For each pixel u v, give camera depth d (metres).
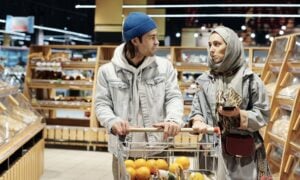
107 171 6.15
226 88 2.35
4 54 19.05
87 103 7.98
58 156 7.07
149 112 2.28
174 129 1.99
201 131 2.00
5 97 4.90
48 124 8.20
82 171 6.11
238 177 2.33
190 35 18.42
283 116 5.00
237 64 2.36
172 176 1.93
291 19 16.22
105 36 10.53
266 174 2.39
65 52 8.55
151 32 2.17
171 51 8.00
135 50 2.22
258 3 13.40
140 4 12.30
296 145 4.18
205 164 2.06
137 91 2.28
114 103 2.30
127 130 1.98
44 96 8.48
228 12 15.57
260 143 2.40
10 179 3.78
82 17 20.78
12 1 17.30
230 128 2.28
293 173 4.27
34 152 5.02
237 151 2.30
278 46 5.64
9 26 15.30
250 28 16.47
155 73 2.31
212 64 2.38
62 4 17.88
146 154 2.16
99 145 7.63
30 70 8.24
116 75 2.29
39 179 5.49
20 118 5.00
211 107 2.42
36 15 19.05
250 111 2.27
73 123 8.25
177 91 2.36
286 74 5.01
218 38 2.33
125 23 2.20
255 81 2.36
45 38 24.25
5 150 3.78
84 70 8.57
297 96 4.29
